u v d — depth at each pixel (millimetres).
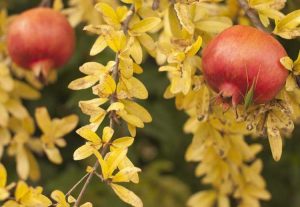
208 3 1173
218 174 1234
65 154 1546
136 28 1062
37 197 1028
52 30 1215
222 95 1007
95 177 1474
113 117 1021
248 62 995
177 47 1067
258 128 1041
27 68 1237
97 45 1058
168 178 1532
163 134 1461
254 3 1057
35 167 1314
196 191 1587
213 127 1161
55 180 1461
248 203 1256
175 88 1047
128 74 1023
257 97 1008
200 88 1084
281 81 1006
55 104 1532
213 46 1016
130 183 1513
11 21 1339
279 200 1597
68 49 1235
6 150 1498
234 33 1010
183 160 1577
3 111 1266
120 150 994
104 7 1062
